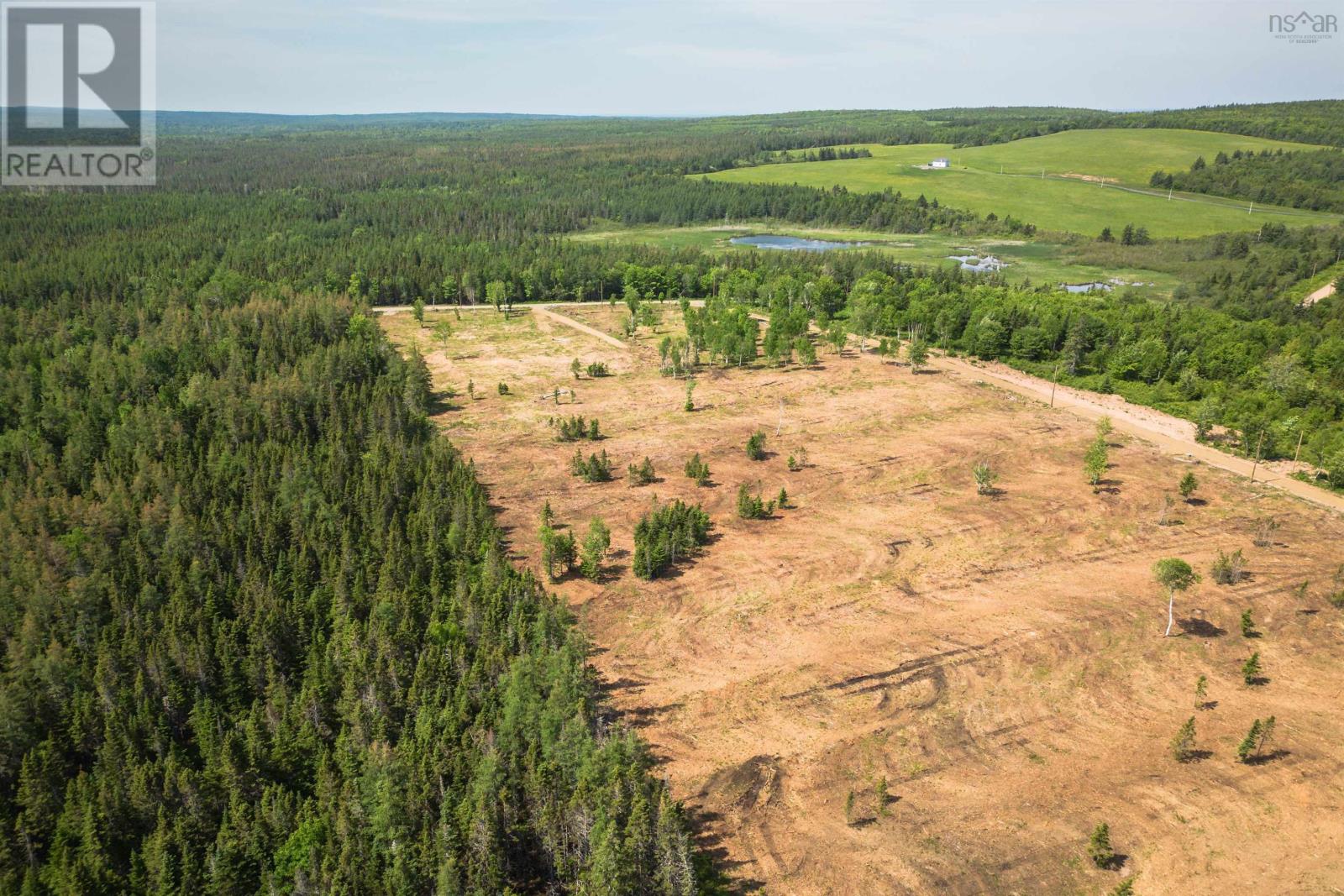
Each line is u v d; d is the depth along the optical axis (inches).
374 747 2716.5
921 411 6053.2
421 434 5482.3
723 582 3907.5
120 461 4758.9
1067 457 5231.3
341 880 2333.9
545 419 6097.4
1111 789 2687.0
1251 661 3157.0
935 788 2704.2
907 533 4323.3
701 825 2564.0
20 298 7829.7
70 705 3117.6
